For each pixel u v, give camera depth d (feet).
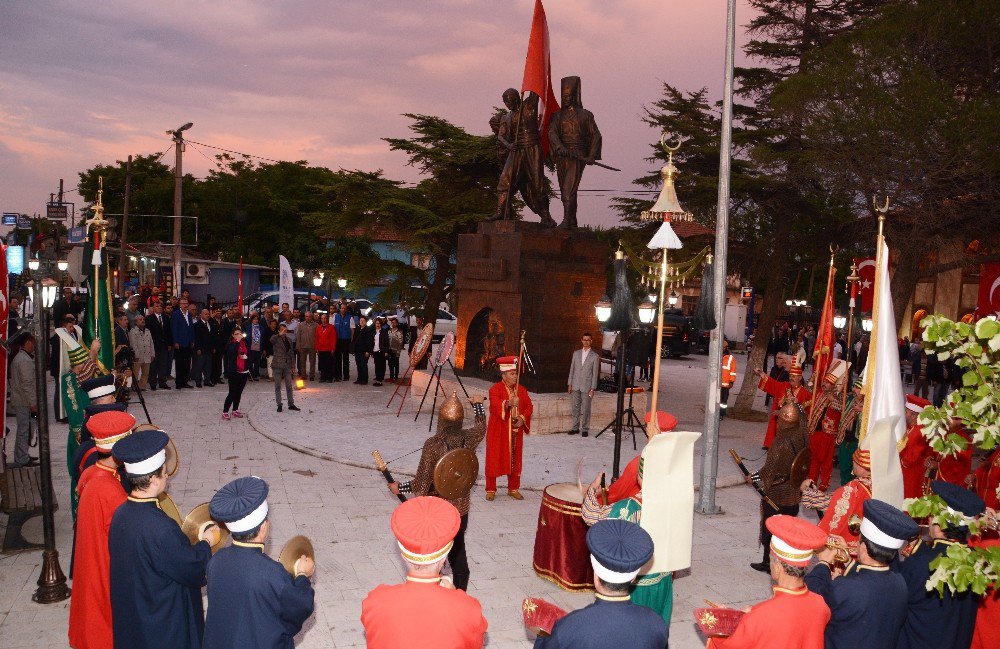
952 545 12.35
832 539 17.29
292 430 47.75
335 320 72.33
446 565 26.30
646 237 60.23
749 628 12.95
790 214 58.34
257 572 13.10
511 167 54.70
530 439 47.65
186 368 63.46
